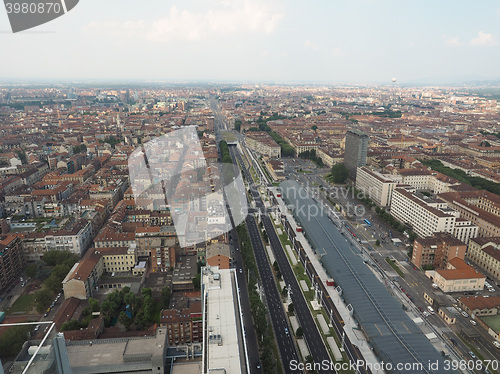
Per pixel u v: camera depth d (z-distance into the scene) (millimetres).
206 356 151500
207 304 176875
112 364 164750
